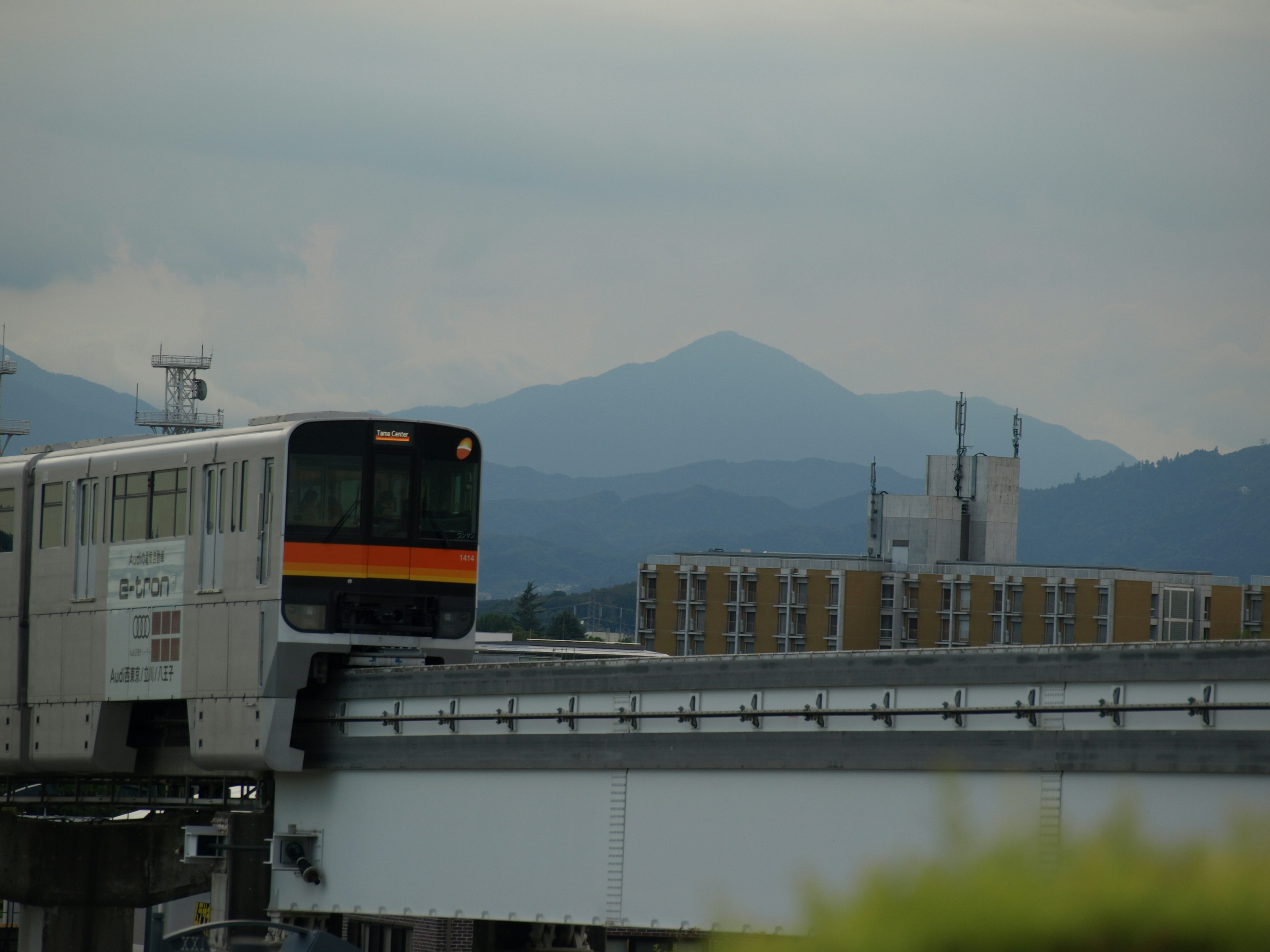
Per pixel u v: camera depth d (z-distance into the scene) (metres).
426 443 100.31
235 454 100.25
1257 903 29.14
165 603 104.81
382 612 98.06
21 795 155.75
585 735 75.94
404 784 87.94
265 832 98.56
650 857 72.25
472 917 81.62
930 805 61.28
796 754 66.25
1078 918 29.78
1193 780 53.97
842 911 31.50
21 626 118.31
